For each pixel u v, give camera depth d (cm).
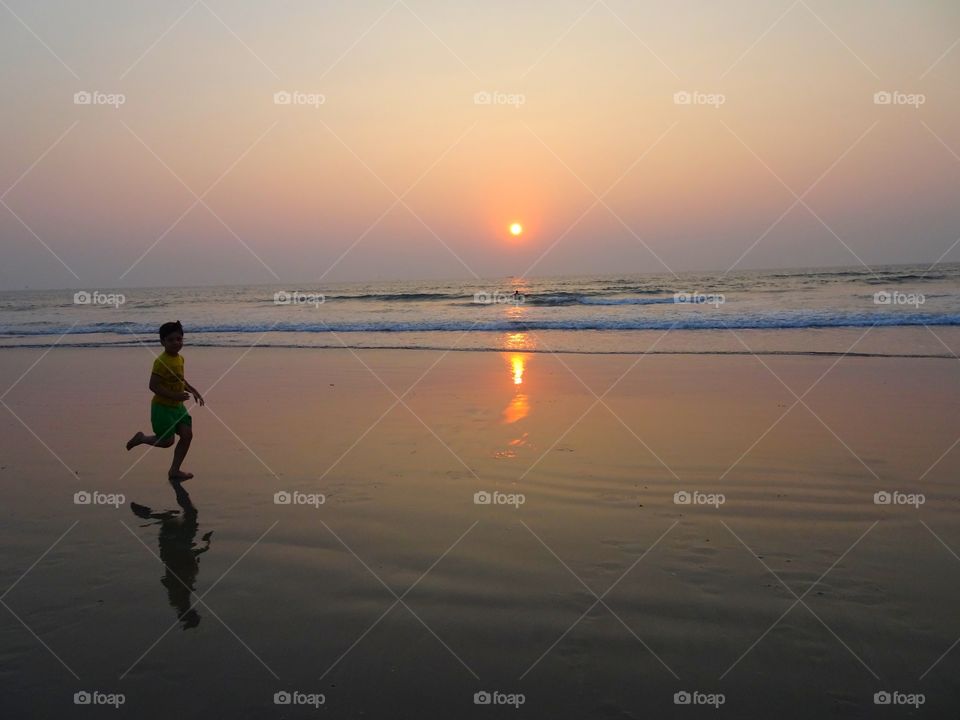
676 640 353
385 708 304
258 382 1224
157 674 333
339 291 5859
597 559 450
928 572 419
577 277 8375
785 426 791
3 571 451
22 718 301
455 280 9094
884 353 1357
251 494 598
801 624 363
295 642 359
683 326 2069
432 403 982
